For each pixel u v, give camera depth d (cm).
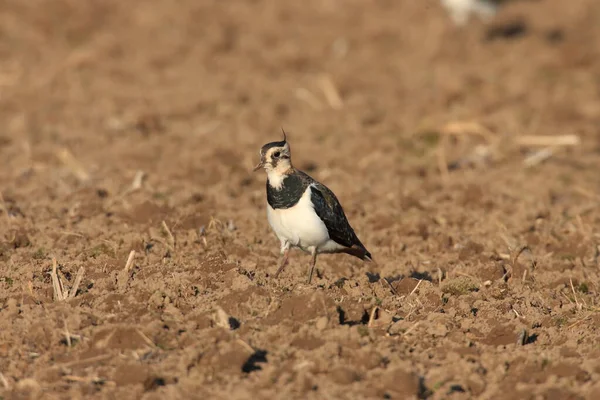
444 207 1609
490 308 1097
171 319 1020
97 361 941
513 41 2919
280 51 2800
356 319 1037
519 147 2022
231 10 3288
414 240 1399
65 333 980
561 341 1019
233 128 2123
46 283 1123
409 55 2800
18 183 1706
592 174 1842
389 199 1650
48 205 1520
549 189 1712
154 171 1783
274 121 2186
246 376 916
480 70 2616
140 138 2036
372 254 1338
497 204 1619
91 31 2978
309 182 1122
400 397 877
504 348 1002
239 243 1333
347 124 2167
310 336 978
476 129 2081
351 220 1499
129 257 1173
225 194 1608
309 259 1294
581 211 1579
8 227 1379
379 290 1136
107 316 1026
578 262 1309
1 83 2450
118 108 2256
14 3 3183
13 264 1202
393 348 975
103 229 1366
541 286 1216
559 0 3428
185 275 1139
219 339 972
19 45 2798
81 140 2012
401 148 2017
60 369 916
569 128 2147
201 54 2761
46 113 2208
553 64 2655
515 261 1248
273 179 1118
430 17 3120
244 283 1108
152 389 894
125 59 2717
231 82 2509
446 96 2311
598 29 3055
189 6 3284
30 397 870
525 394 880
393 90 2461
